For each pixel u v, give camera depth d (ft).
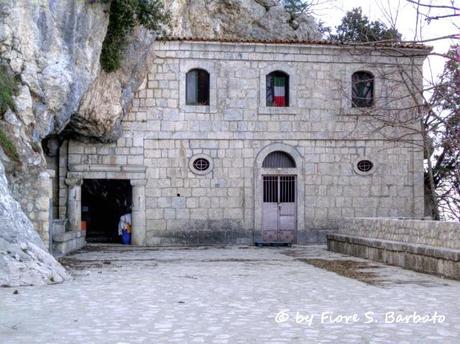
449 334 25.76
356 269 52.24
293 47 83.82
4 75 52.70
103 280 43.16
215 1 108.17
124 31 68.59
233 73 83.30
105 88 71.05
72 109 61.93
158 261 59.21
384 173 84.58
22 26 53.47
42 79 55.11
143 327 26.73
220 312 30.63
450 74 33.86
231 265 55.26
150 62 81.05
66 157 80.69
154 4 69.51
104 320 28.22
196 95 83.76
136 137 81.87
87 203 98.68
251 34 111.75
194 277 45.57
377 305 32.96
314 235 83.66
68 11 56.65
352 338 24.89
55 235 64.08
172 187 82.17
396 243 54.85
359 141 84.58
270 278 45.32
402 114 71.56
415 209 84.58
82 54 59.77
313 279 44.86
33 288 38.24
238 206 82.94
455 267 44.37
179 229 82.02
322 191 84.07
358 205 84.28
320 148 84.23
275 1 119.85
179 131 82.33
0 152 51.47
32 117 54.70
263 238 83.30
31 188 53.52
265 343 23.82
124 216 85.30
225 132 82.99
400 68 33.47
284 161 84.58
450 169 68.13
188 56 82.48
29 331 25.70
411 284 42.19
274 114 83.66
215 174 82.69
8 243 41.47
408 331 26.35
